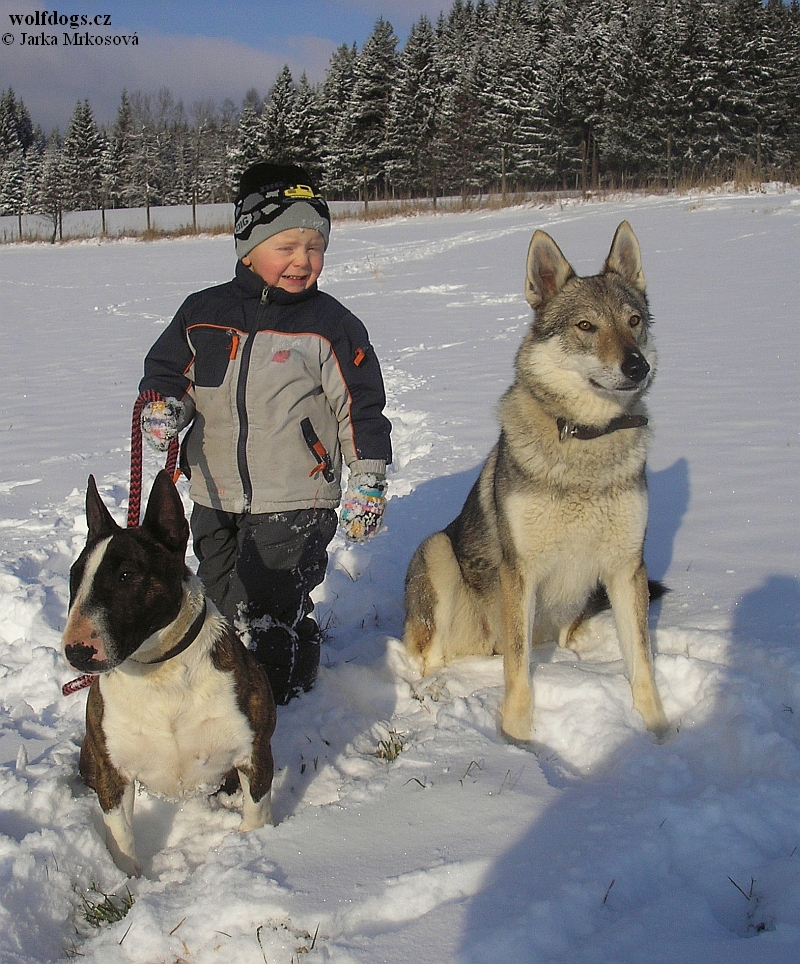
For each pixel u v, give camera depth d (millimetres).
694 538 4832
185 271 26594
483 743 3229
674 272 15266
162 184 70438
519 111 49344
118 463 7301
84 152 66688
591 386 3623
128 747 2701
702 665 3475
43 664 3988
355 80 58875
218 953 2291
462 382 9438
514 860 2463
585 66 47375
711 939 2074
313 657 3857
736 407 7277
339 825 2756
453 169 51281
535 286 4094
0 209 72188
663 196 31172
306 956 2201
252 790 2832
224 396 3443
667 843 2467
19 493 6586
